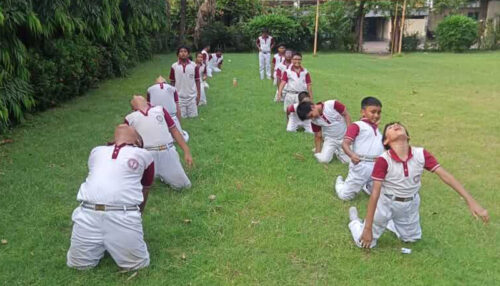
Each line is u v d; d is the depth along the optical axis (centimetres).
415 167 379
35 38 899
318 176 580
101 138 724
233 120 855
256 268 378
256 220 461
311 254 400
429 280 365
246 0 2781
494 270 381
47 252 397
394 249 411
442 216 478
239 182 554
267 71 1453
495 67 1791
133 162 366
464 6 3450
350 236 432
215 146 689
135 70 1530
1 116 698
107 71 1290
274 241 419
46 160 619
